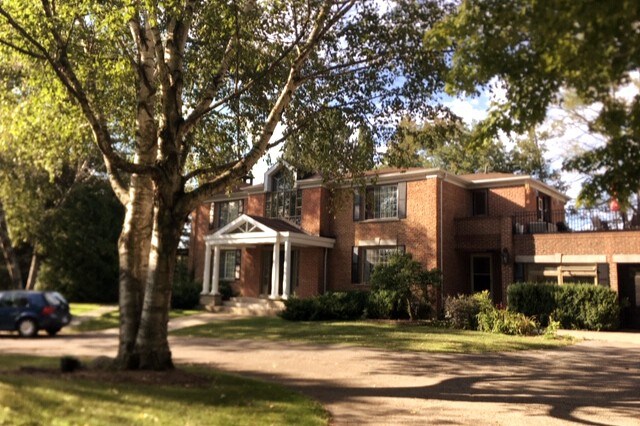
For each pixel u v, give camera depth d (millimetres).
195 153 14695
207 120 13641
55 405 6461
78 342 15812
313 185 26812
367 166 13297
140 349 9367
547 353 14305
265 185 29016
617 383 10266
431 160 33406
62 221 32438
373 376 10672
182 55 10281
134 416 6285
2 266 37562
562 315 20016
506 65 5816
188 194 9766
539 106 5711
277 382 9828
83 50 10750
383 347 14828
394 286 21797
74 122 11898
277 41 12266
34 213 28781
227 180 10039
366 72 11766
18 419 5785
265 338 16828
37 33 9672
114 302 34844
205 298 27141
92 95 11352
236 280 29688
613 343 16438
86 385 7758
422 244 23469
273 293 25031
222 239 27234
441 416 7531
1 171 26000
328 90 12484
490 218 23516
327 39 11656
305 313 22156
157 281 9484
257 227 25938
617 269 20406
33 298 17625
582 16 4836
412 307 21672
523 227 23094
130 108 12508
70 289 33750
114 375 8750
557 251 21641
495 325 18344
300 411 7316
